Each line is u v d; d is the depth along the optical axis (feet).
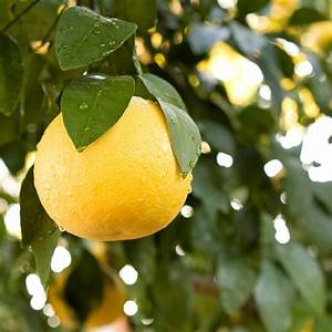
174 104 2.16
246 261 3.28
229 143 3.14
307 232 3.35
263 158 3.31
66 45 2.00
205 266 3.95
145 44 3.06
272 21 3.75
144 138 1.89
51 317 4.05
